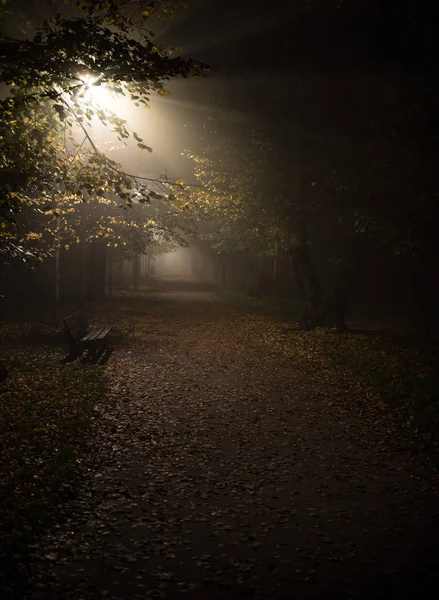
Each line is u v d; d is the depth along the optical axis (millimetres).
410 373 13078
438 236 18125
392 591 4656
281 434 8875
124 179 9328
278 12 17953
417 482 6984
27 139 9562
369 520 5953
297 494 6629
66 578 4773
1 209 10383
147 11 8516
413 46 16656
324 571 4961
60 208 17766
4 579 4574
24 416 9000
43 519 5664
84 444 8016
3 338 16969
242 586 4730
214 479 7047
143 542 5422
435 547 5367
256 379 12844
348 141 18000
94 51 7793
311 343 18188
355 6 17203
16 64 7902
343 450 8156
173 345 17609
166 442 8391
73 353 14102
